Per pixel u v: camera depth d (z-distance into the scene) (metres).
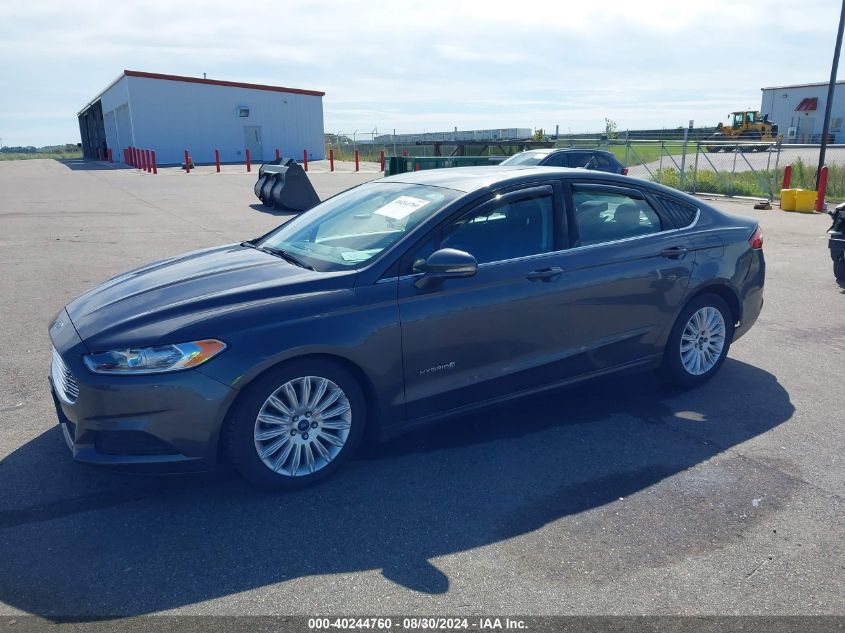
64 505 3.48
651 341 4.73
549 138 27.80
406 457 4.03
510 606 2.74
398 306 3.70
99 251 10.52
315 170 34.00
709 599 2.78
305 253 4.21
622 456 4.04
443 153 30.27
